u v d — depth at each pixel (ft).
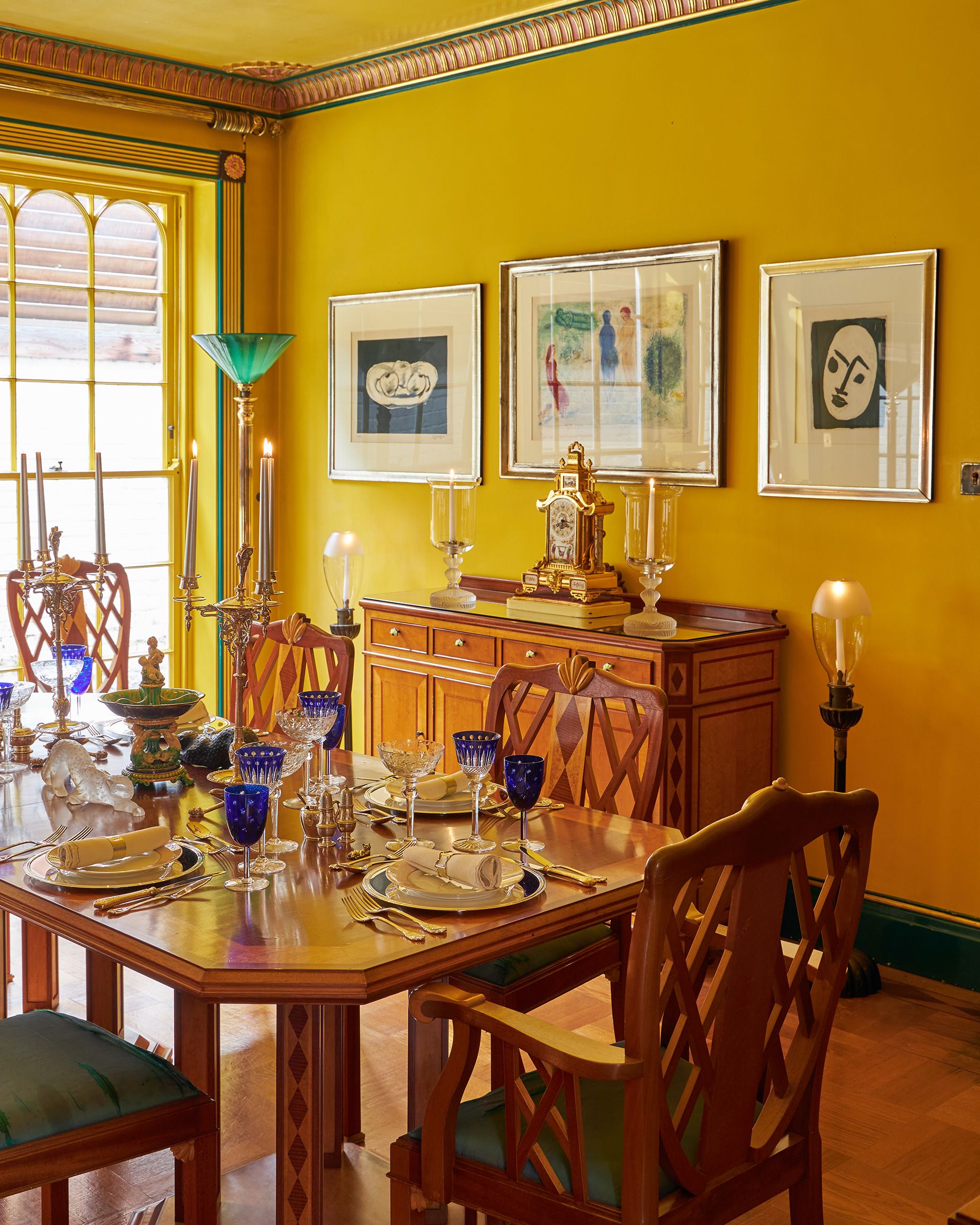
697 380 13.99
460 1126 6.44
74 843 7.17
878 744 12.89
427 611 14.94
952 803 12.38
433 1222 8.38
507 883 7.13
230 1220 8.29
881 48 12.39
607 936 9.14
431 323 16.89
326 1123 8.85
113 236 18.07
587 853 7.97
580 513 13.97
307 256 18.65
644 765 12.44
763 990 6.05
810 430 13.12
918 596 12.48
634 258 14.43
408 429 17.35
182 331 18.86
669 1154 5.79
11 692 9.71
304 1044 6.76
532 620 13.94
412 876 7.16
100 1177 9.10
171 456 19.03
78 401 17.98
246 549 9.18
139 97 17.08
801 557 13.37
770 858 5.82
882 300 12.46
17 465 17.43
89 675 11.21
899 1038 11.34
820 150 12.92
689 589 14.39
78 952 13.12
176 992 7.91
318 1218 6.88
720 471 13.88
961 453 12.08
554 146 15.30
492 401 16.30
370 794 9.09
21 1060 6.93
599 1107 6.54
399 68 16.80
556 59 15.19
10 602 13.24
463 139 16.33
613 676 9.43
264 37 16.08
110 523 18.39
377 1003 12.00
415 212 17.06
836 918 6.55
